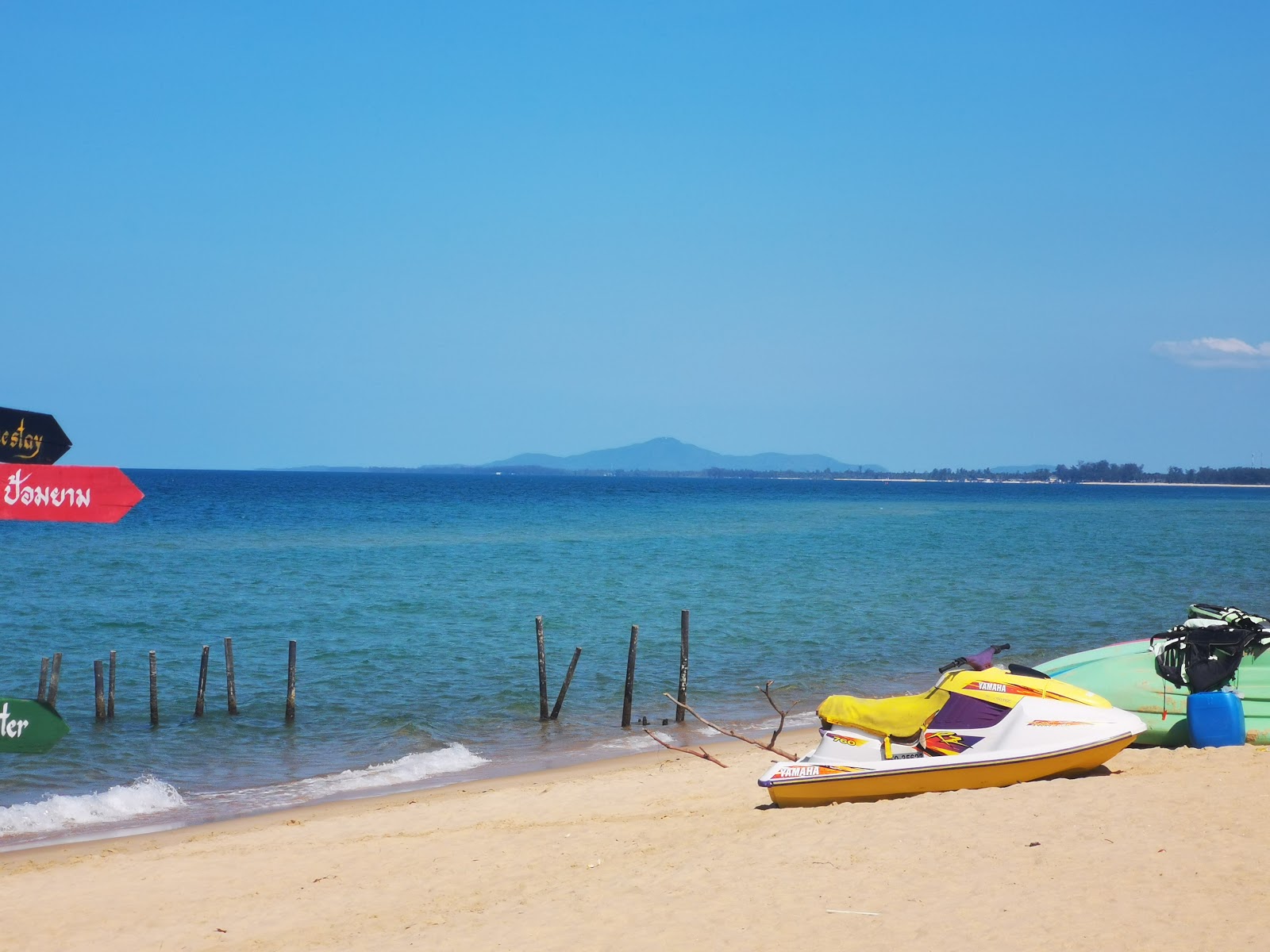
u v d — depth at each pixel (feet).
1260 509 440.86
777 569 151.94
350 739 58.44
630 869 29.19
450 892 29.45
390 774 50.26
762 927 23.08
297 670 76.33
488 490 612.70
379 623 98.22
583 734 59.47
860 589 126.31
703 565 157.17
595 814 38.50
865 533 241.96
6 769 51.52
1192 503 533.96
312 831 38.86
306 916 28.58
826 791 34.12
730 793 40.37
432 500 426.51
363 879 31.78
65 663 78.23
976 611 107.96
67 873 34.27
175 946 26.99
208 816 43.24
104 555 156.25
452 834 36.76
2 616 97.96
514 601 113.39
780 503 472.44
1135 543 212.64
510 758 53.88
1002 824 28.71
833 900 24.22
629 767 50.39
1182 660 40.45
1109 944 20.17
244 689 70.33
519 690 70.28
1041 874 24.54
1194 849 25.41
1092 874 24.20
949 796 32.42
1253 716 39.58
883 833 28.89
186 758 54.13
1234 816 27.89
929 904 23.35
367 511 318.86
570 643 88.02
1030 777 33.30
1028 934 21.07
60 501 13.46
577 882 28.71
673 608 109.09
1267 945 19.56
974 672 34.81
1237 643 39.86
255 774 50.83
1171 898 22.29
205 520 251.19
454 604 110.93
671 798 40.27
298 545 180.96
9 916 30.12
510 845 34.35
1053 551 189.57
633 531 241.35
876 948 21.17
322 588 122.42
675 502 459.73
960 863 25.90
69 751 55.16
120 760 53.67
